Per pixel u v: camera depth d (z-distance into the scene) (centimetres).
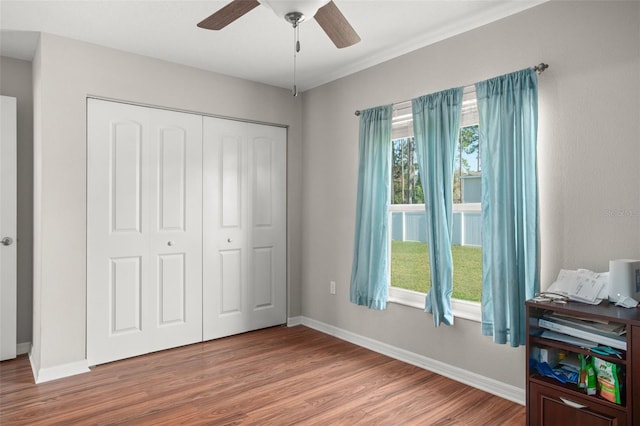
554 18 230
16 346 322
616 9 208
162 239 332
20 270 325
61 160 283
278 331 390
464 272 299
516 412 234
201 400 249
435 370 291
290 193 409
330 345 350
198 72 349
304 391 261
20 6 242
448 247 275
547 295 208
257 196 389
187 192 345
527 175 233
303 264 413
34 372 288
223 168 366
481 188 262
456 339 279
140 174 321
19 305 325
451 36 279
